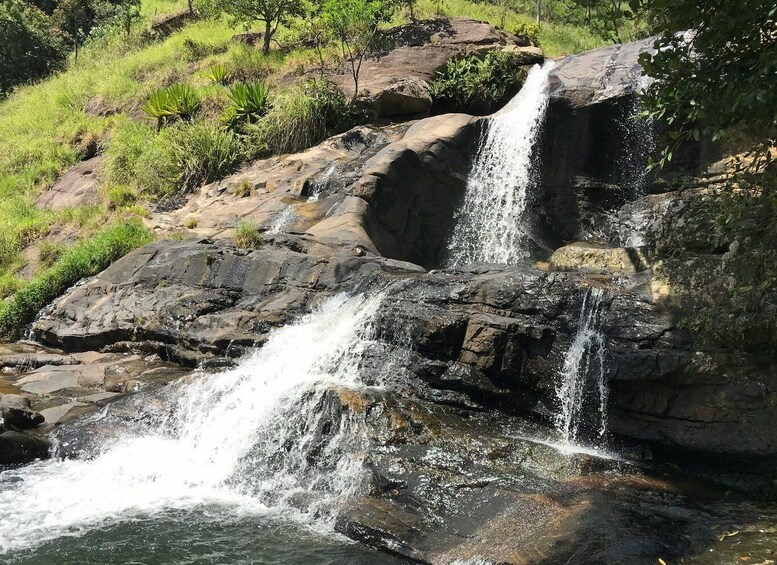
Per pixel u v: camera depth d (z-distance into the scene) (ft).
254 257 35.86
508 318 26.18
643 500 20.13
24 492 22.75
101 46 94.58
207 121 62.18
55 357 34.58
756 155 21.33
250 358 30.60
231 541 19.65
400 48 63.67
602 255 31.71
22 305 41.70
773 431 21.26
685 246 25.73
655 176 40.86
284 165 51.93
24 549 19.24
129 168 59.47
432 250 46.42
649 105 22.02
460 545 18.31
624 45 47.78
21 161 67.87
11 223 55.83
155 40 90.12
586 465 22.16
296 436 24.29
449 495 20.34
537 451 22.82
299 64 67.05
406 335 27.40
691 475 22.95
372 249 38.63
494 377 25.70
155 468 24.35
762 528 18.98
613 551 17.13
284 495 22.22
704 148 38.04
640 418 23.77
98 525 20.66
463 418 25.08
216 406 26.96
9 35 96.58
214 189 53.31
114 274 39.91
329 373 28.19
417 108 58.54
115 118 70.03
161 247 39.68
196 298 35.06
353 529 19.69
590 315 24.85
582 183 44.27
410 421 23.59
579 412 24.63
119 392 30.14
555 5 92.12
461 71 60.08
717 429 22.17
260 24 82.53
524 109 47.42
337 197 44.86
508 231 46.16
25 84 94.22
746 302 21.98
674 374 22.76
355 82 58.23
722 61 20.33
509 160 47.09
